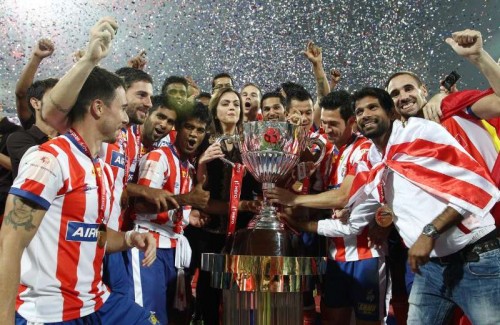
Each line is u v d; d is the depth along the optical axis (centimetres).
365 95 272
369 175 253
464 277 225
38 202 167
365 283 302
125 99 197
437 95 266
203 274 333
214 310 332
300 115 362
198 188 275
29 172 169
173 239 291
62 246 177
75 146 183
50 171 171
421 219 230
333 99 319
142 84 285
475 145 245
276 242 242
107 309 193
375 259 302
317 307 421
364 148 301
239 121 371
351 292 310
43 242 175
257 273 232
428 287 238
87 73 184
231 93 362
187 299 329
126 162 275
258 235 244
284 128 256
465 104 244
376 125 268
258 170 261
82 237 181
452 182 223
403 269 332
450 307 238
